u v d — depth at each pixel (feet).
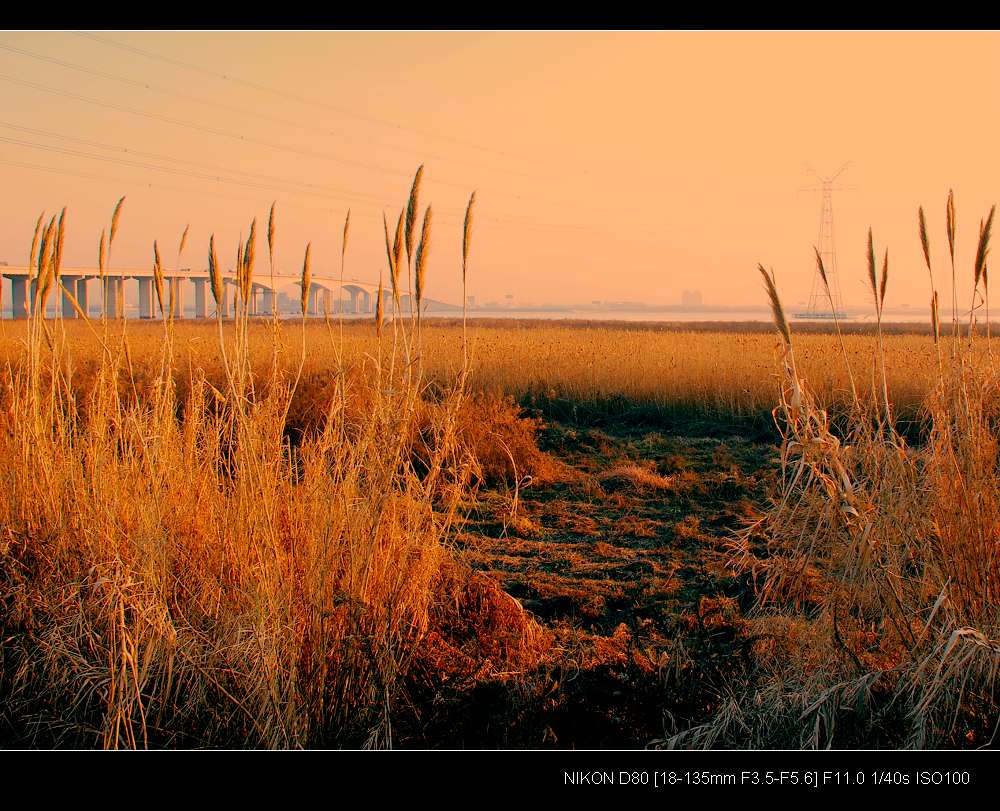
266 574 9.92
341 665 9.83
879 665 10.14
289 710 9.18
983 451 10.48
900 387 36.86
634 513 24.07
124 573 10.36
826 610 10.40
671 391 45.37
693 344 66.08
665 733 9.59
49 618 11.14
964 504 10.12
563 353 56.24
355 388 15.02
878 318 11.09
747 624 12.31
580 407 45.42
